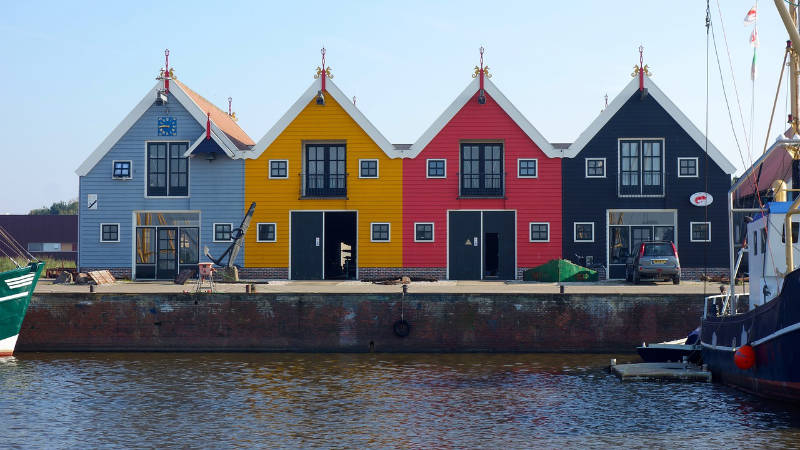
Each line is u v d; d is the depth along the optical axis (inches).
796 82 812.6
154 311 1118.4
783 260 817.5
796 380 724.0
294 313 1107.3
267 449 642.8
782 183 850.1
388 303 1099.3
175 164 1498.5
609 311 1076.5
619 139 1446.9
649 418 728.3
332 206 1473.9
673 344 984.3
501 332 1088.2
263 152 1482.5
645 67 1444.4
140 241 1496.1
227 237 1487.5
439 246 1465.3
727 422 712.4
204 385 879.7
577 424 711.1
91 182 1501.0
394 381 900.0
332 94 1475.1
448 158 1467.8
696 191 1434.5
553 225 1453.0
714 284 1315.2
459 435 680.4
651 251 1307.8
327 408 772.0
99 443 660.1
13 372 960.3
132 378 920.3
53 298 1122.0
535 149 1457.9
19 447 649.0
